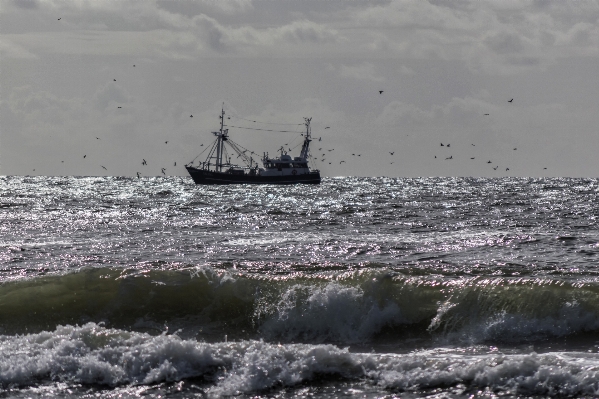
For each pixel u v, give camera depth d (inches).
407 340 2950.3
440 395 2234.3
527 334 2918.3
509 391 2240.4
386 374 2385.6
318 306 3159.5
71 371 2429.9
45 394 2287.2
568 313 2962.6
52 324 3154.5
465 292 3132.4
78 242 6456.7
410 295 3157.0
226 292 3307.1
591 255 5438.0
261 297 3262.8
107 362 2459.4
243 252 5684.1
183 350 2498.8
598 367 2320.4
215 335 3075.8
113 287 3361.2
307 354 2481.5
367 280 3257.9
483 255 5447.8
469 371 2363.4
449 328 2992.1
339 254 5541.3
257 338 3056.1
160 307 3260.3
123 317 3208.7
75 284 3390.7
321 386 2331.4
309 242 6446.9
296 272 4242.1
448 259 5196.9
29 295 3302.2
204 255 5502.0
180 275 3437.5
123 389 2330.2
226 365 2465.6
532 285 3125.0
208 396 2276.1
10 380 2372.0
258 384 2342.5
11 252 5639.8
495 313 3011.8
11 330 3097.9
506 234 7258.9
